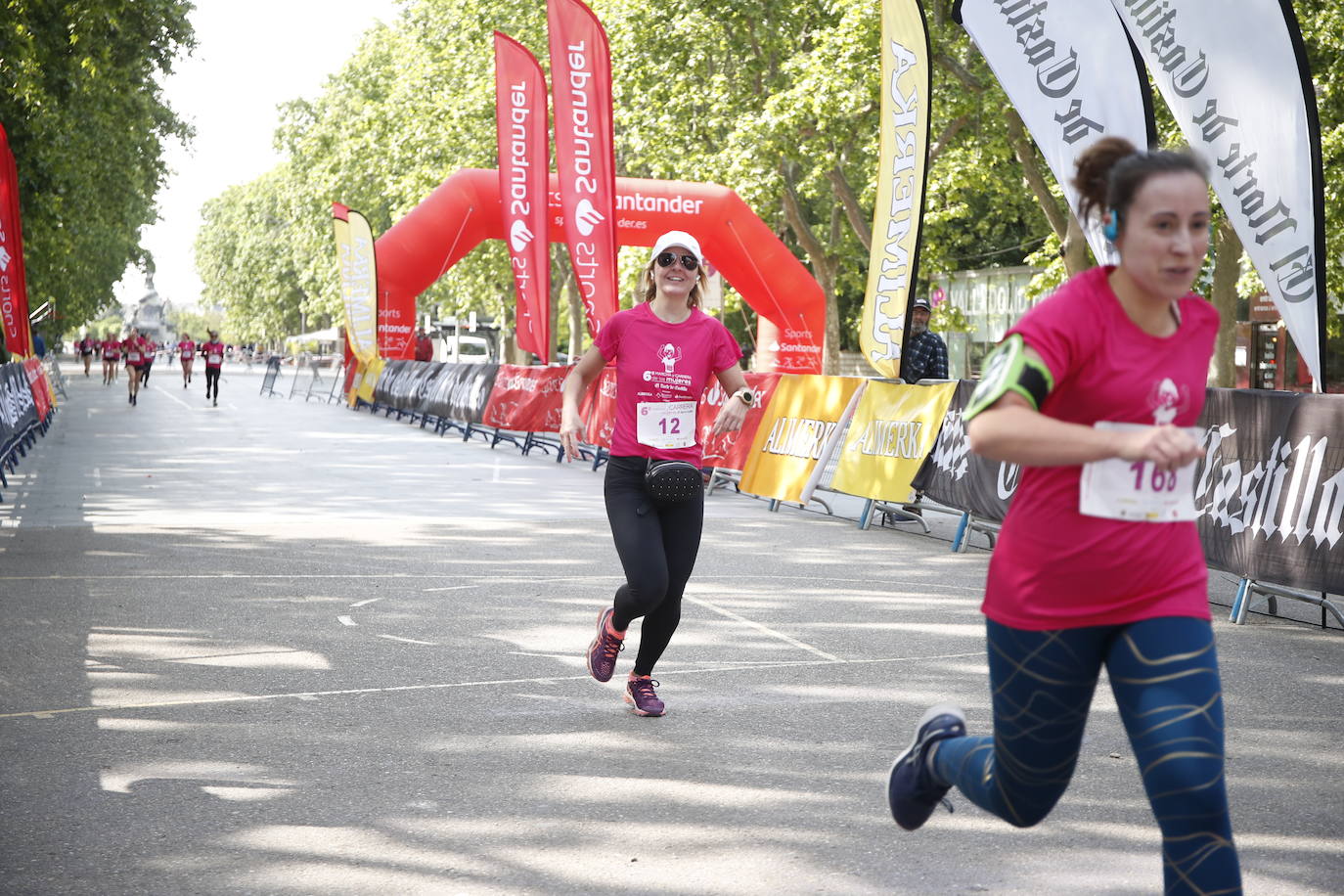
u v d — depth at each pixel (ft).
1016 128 86.22
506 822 14.06
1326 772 16.22
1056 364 9.23
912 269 40.19
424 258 83.76
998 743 10.09
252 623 24.31
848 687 20.17
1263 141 29.12
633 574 17.61
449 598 27.12
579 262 59.98
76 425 83.92
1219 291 82.99
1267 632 25.20
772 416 46.01
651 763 16.20
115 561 31.09
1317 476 24.76
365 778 15.49
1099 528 9.41
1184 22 30.19
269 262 298.15
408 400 87.92
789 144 92.84
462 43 136.56
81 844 13.25
